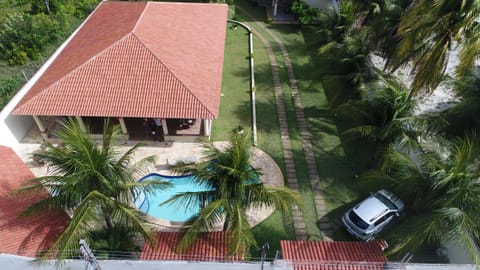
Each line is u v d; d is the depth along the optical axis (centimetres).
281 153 2559
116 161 1650
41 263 1436
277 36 4031
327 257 1625
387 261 1611
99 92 2411
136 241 1881
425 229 1393
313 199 2231
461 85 1961
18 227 1605
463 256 1708
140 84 2445
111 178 1535
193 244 1623
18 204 1722
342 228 2066
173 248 1633
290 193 1590
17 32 3188
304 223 2088
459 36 1794
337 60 2664
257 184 1551
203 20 3294
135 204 2155
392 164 1736
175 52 2703
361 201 2147
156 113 2345
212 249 1608
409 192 1603
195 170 1575
